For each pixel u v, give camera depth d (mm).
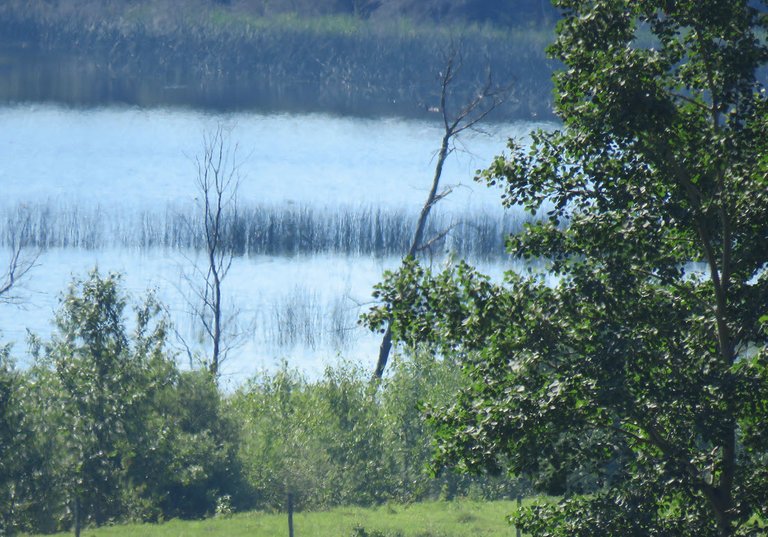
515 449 61906
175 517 132625
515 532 118250
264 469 141125
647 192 62219
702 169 60969
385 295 63781
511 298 62125
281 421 145000
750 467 62750
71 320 124312
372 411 145375
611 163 62688
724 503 60469
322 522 125562
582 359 59094
